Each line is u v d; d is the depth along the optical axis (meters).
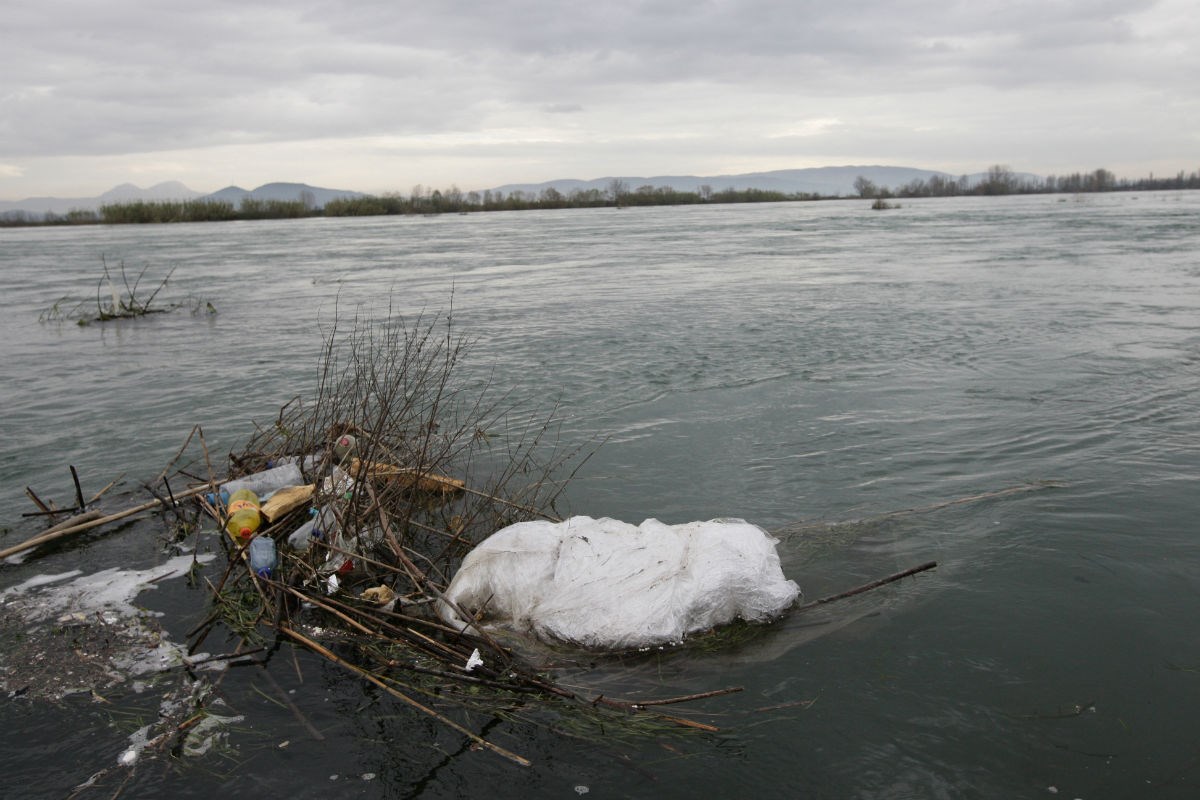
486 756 4.00
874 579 5.64
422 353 12.56
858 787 3.80
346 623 5.14
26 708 4.38
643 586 4.95
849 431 8.78
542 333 14.55
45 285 23.89
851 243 32.69
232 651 4.90
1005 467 7.66
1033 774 3.87
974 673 4.60
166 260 30.92
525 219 65.00
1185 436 8.35
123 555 6.20
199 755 4.02
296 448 7.93
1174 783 3.80
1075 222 42.25
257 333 15.34
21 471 8.12
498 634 4.94
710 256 28.56
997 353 12.09
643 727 4.20
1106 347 12.27
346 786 3.81
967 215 53.50
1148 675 4.58
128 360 13.19
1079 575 5.65
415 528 6.52
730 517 6.73
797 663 4.70
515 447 8.53
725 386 10.66
